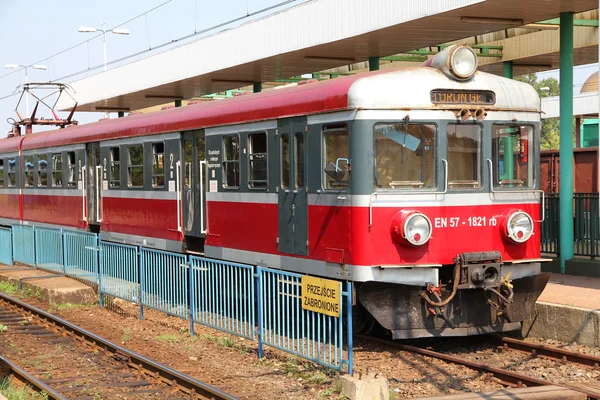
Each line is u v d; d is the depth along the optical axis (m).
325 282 9.01
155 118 15.93
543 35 19.48
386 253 10.30
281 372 9.65
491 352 10.64
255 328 11.29
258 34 19.28
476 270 10.48
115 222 17.86
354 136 10.28
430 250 10.48
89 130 19.14
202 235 14.30
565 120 14.79
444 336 10.61
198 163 14.45
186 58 22.62
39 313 14.16
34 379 9.34
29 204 23.42
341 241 10.55
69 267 17.48
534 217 11.23
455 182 10.66
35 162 22.83
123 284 14.56
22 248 20.56
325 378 9.12
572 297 11.71
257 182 12.50
